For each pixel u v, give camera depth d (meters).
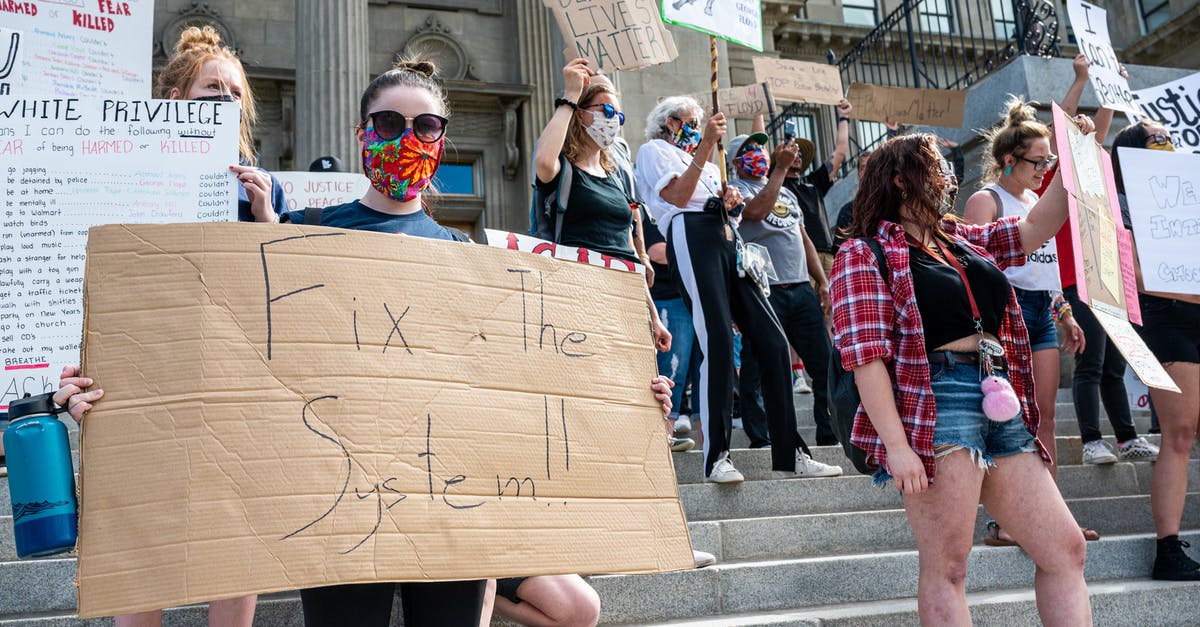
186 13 13.39
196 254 1.82
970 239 3.04
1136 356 2.79
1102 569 3.99
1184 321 3.97
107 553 1.64
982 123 8.64
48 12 2.66
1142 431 6.54
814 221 6.42
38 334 2.12
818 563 3.62
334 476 1.77
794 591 3.56
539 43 14.23
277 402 1.78
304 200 5.53
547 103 14.04
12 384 2.09
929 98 7.88
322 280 1.88
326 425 1.80
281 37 13.71
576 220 3.78
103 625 2.95
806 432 5.98
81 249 2.17
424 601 1.99
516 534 1.90
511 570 1.86
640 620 3.36
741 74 16.64
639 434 2.13
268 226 1.87
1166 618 3.64
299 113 10.87
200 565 1.65
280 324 1.82
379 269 1.93
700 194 4.48
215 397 1.75
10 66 2.60
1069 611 2.53
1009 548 3.85
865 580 3.67
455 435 1.90
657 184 4.48
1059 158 2.85
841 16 18.25
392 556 1.77
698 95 7.61
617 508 2.04
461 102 13.95
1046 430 4.26
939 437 2.55
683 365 5.03
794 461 4.26
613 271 2.23
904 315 2.61
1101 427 6.18
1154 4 19.61
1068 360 7.47
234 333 1.79
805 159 6.82
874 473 2.77
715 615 3.44
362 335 1.88
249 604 2.32
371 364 1.87
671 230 4.43
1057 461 5.20
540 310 2.09
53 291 2.14
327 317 1.86
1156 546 4.04
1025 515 2.60
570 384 2.07
